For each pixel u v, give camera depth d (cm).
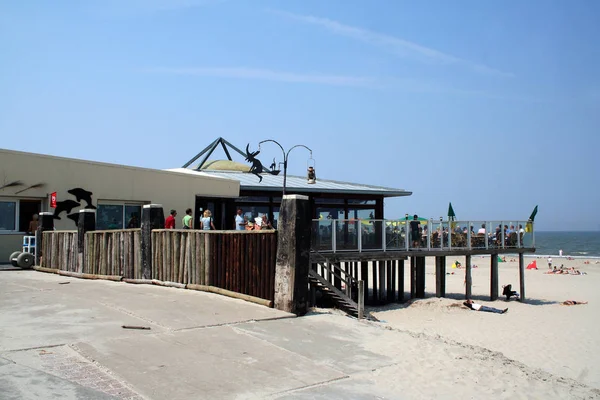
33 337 740
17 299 1046
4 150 1744
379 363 743
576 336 1558
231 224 2473
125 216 2130
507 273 4106
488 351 910
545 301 2444
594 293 2769
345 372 695
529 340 1493
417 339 895
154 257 1329
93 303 1011
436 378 706
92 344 723
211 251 1188
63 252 1652
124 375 621
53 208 1862
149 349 721
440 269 2306
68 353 682
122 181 2078
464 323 1752
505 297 2544
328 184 2831
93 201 1981
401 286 2284
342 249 1969
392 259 2119
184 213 2283
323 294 1573
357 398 611
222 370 665
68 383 577
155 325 846
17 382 564
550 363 1246
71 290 1190
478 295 2623
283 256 1006
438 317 1862
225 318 916
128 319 877
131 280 1360
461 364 775
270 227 1781
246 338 807
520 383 734
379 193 2698
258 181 2658
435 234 2267
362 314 1328
